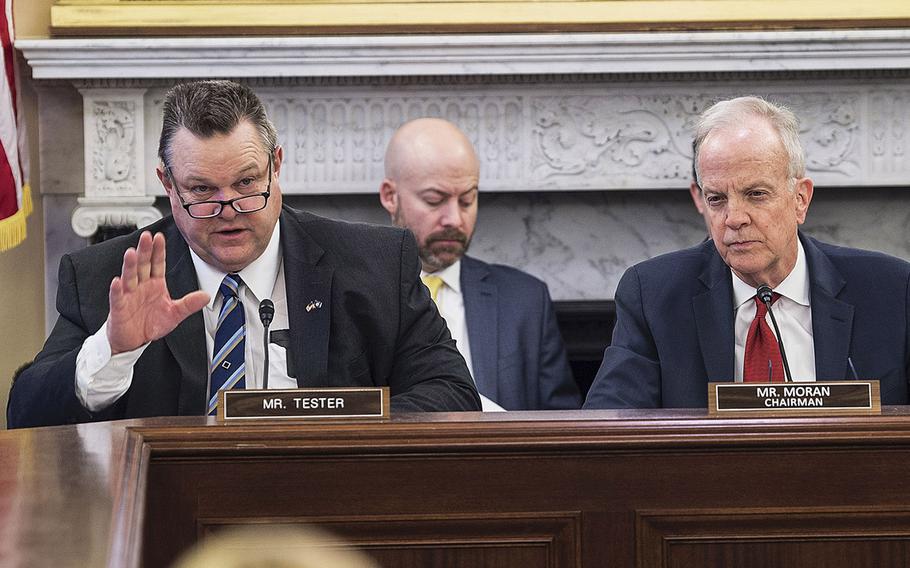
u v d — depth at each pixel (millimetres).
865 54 6340
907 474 2766
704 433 2734
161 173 3705
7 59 6062
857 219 6867
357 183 6512
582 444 2713
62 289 3861
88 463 2279
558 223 6910
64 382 3430
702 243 4273
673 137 6543
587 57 6336
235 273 3754
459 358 3992
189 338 3680
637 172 6555
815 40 6309
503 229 6910
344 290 3836
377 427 2721
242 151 3590
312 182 6520
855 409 2893
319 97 6492
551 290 6918
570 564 2736
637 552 2740
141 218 6473
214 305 3773
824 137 6543
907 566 2781
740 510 2750
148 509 2639
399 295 3916
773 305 4012
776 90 6531
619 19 6488
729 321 4012
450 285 6078
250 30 6457
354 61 6320
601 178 6562
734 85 6523
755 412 2875
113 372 3395
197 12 6441
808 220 6891
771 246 3891
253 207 3619
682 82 6512
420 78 6441
